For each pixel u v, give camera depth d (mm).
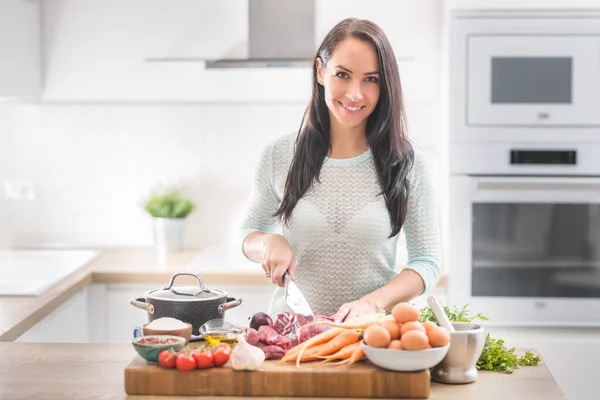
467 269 3340
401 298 2025
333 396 1625
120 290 3307
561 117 3289
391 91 1986
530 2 3248
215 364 1666
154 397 1626
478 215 3324
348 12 3594
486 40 3270
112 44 3615
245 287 3287
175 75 3633
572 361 3295
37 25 3564
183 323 1813
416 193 2137
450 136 3307
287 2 3486
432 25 3588
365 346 1639
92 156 3869
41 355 1928
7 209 3871
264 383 1627
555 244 3322
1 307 2584
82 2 3598
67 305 3000
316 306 2162
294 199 2123
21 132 3852
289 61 3457
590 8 3236
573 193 3291
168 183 3879
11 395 1639
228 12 3586
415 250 2178
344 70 1933
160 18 3600
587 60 3270
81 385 1702
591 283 3342
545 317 3352
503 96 3289
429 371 1744
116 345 2025
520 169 3312
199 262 3467
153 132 3857
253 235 2182
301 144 2127
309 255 2145
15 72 3352
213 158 3867
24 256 3559
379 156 2082
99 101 3717
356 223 2096
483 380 1742
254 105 3836
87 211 3891
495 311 3354
